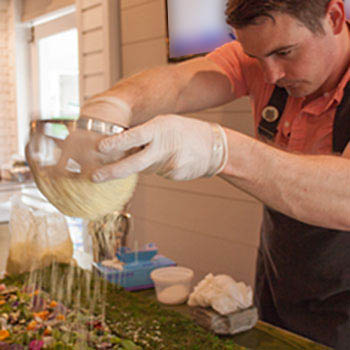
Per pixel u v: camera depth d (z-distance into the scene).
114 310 1.42
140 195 2.90
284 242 1.32
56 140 0.75
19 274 1.77
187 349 1.16
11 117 4.73
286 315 1.39
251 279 2.30
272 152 0.85
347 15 1.55
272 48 0.90
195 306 1.32
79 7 3.14
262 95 1.30
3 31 4.61
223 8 2.05
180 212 2.65
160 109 1.21
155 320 1.34
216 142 0.81
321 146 1.17
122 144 0.72
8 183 4.15
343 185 0.83
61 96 4.14
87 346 1.23
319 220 0.86
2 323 1.38
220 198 2.40
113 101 1.02
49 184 0.76
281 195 0.84
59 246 1.79
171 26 2.39
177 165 0.77
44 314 1.41
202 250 2.55
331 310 1.28
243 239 2.32
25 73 4.55
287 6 0.83
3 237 3.09
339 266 1.24
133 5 2.77
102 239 1.25
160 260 1.70
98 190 0.75
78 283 1.59
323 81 1.02
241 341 1.21
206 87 1.29
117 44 2.92
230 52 1.35
